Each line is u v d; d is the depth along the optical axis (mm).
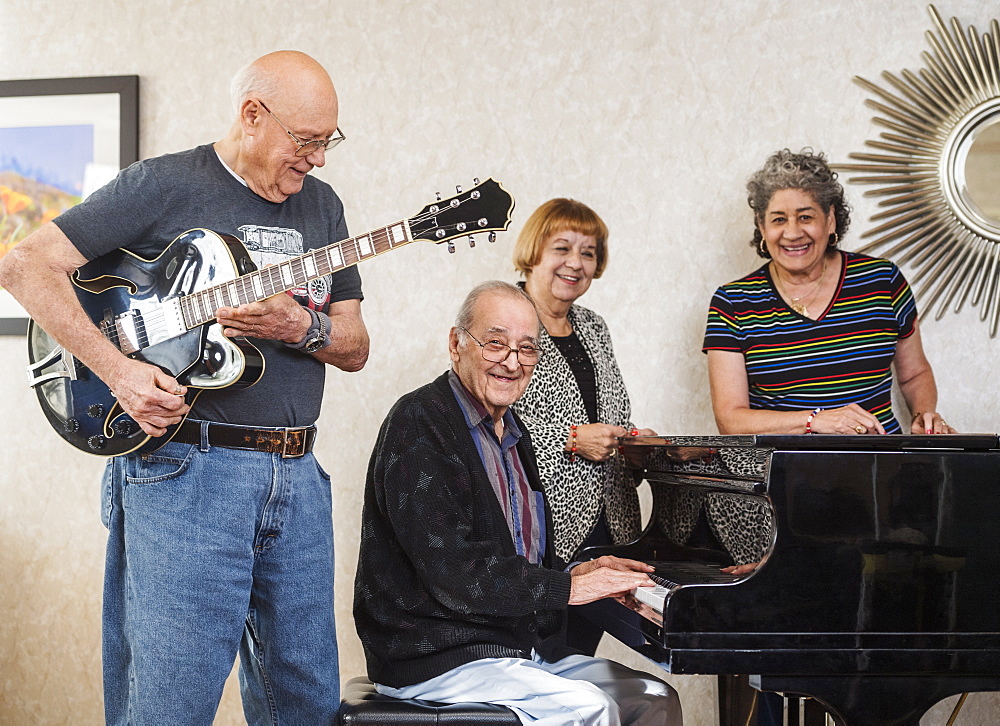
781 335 2549
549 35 3055
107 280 1846
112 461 1896
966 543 1683
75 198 3080
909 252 2988
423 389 2053
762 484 1670
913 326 2639
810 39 3006
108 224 1778
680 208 3033
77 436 1843
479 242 3062
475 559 1856
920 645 1666
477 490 1940
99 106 3082
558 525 2406
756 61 3016
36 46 3139
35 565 3080
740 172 3016
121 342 1840
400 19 3082
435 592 1859
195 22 3113
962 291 2969
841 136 2998
